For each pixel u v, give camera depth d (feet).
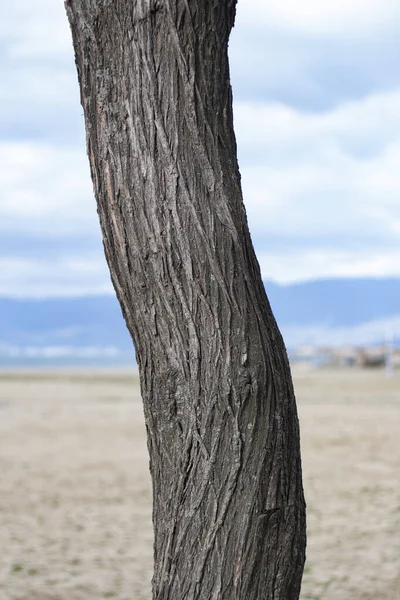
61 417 85.56
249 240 10.06
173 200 9.80
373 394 127.34
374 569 26.86
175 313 9.84
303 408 96.17
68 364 430.20
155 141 9.80
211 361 9.77
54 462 53.47
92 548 30.55
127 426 76.79
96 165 10.08
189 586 9.70
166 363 9.91
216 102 9.93
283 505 9.77
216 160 9.87
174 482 9.90
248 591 9.62
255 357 9.78
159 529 10.10
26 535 32.65
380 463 52.90
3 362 461.37
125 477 47.78
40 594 23.95
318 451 58.70
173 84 9.78
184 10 9.73
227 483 9.67
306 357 309.83
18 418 84.33
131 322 10.17
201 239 9.79
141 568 27.71
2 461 53.67
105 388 145.89
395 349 302.04
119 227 9.99
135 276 9.98
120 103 9.88
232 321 9.79
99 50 9.93
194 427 9.78
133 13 9.78
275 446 9.75
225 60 10.05
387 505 38.60
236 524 9.64
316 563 27.81
